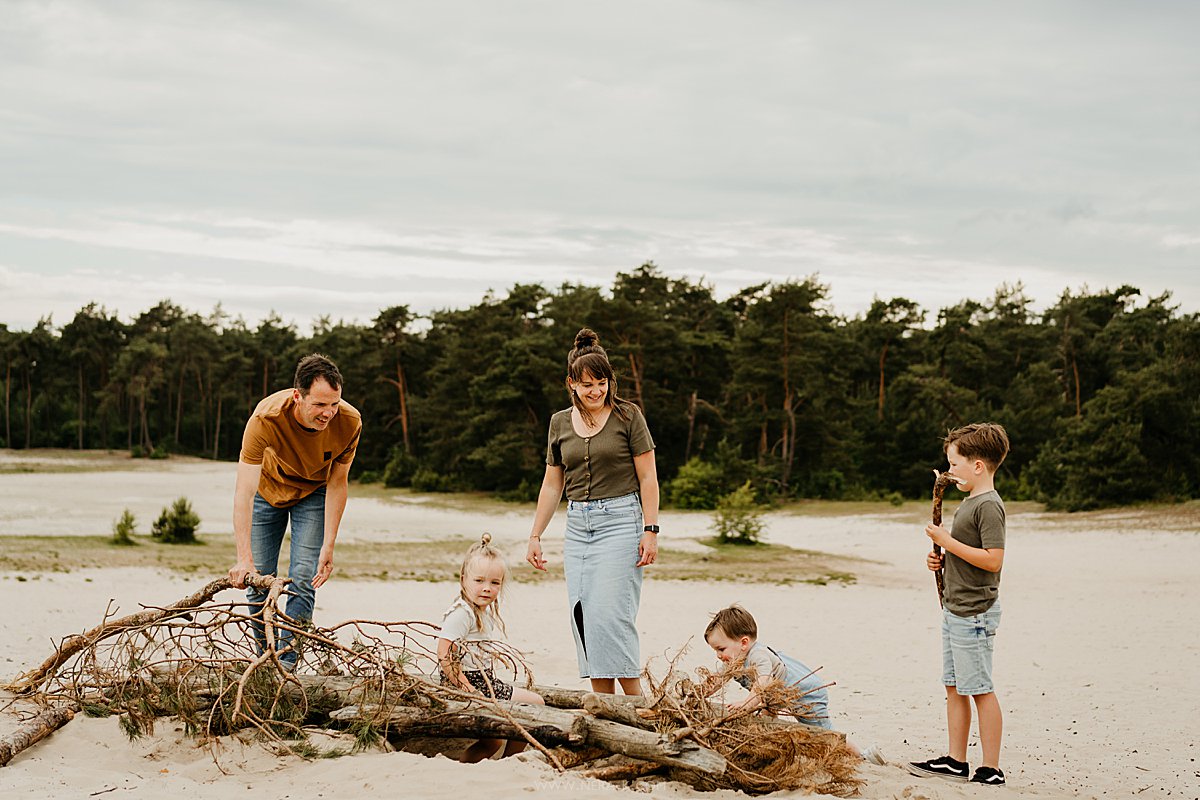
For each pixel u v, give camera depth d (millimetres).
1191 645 13078
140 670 5738
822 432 67438
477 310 78500
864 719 8164
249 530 6094
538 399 68375
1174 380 47969
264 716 5438
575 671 9414
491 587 5809
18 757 5102
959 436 5828
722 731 5152
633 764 5105
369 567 22797
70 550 22859
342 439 6359
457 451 73188
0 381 120188
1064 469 46531
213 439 123625
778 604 17797
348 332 114500
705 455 73875
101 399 122812
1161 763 6852
